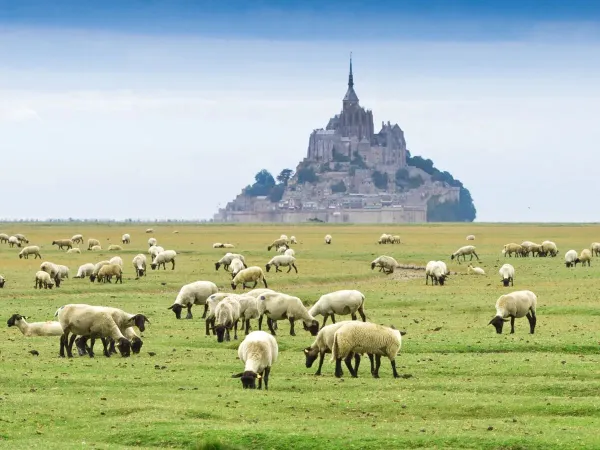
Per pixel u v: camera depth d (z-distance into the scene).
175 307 174.38
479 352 137.88
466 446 83.62
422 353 136.12
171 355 131.25
